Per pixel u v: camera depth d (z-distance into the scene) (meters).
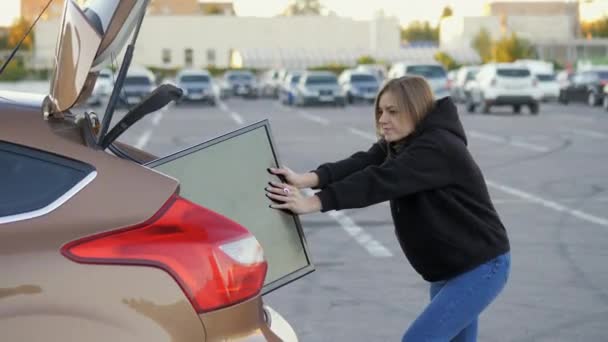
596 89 45.09
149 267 3.08
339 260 8.95
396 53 104.00
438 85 45.44
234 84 62.50
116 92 3.37
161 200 3.14
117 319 3.03
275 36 103.44
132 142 23.19
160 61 102.06
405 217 4.06
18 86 43.69
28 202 3.08
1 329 2.96
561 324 6.71
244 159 4.05
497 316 6.92
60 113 3.29
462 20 120.75
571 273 8.34
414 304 7.31
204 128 28.91
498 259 4.05
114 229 3.08
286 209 3.88
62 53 3.17
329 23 104.31
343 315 6.99
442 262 4.04
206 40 102.62
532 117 34.72
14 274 2.99
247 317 3.21
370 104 50.53
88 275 3.03
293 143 22.97
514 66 37.22
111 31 3.20
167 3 117.44
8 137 3.13
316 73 47.78
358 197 3.89
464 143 4.04
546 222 11.12
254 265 3.25
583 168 17.08
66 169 3.13
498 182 14.98
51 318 2.99
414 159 3.92
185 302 3.09
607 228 10.70
